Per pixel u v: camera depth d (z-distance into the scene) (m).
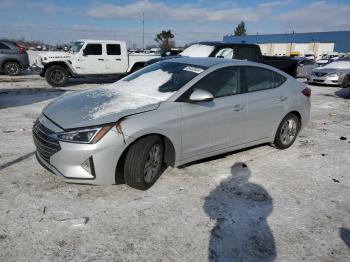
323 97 12.10
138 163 3.61
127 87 4.55
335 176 4.56
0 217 3.16
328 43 64.94
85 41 13.65
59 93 11.20
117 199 3.60
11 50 16.75
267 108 4.97
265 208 3.59
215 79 4.40
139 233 3.04
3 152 4.85
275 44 72.69
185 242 2.95
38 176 4.06
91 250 2.78
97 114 3.59
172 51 16.23
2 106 8.46
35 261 2.62
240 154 5.22
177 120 3.88
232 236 3.07
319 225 3.31
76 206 3.42
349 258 2.84
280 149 5.57
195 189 3.93
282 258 2.80
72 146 3.36
